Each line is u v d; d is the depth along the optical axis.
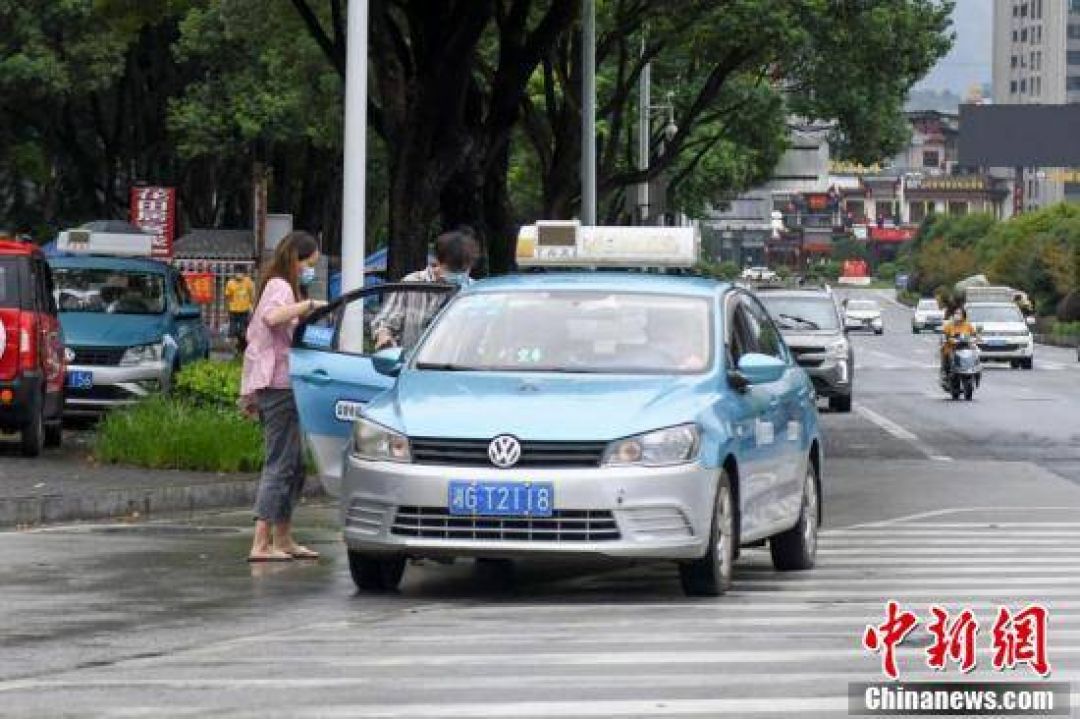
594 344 26.55
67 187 142.00
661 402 24.92
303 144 136.50
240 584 26.61
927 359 141.38
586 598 25.30
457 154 58.19
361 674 19.14
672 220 138.38
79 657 20.44
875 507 40.38
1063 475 49.19
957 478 48.12
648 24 90.75
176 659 20.23
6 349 43.34
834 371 76.44
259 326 29.08
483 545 24.09
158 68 132.00
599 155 112.81
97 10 64.12
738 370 26.50
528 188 133.12
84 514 35.28
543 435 24.23
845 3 92.25
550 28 63.09
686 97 113.31
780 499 27.83
